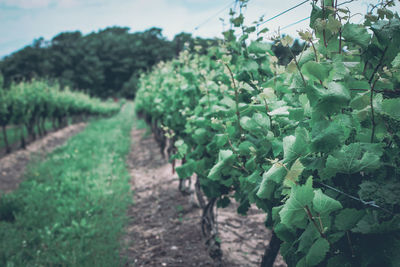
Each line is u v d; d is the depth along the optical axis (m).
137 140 13.74
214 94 2.86
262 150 1.75
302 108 1.29
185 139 3.66
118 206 5.36
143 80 11.52
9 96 10.91
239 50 2.62
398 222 0.88
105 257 3.59
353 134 1.22
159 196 5.86
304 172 1.22
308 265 0.96
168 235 4.27
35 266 3.48
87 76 68.06
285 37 1.13
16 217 4.78
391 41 1.04
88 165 7.89
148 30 88.12
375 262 0.91
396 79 1.16
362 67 1.28
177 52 6.77
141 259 3.71
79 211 4.91
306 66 1.00
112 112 39.19
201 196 4.01
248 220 4.54
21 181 7.38
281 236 1.27
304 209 0.94
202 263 3.49
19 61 61.44
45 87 15.64
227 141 2.20
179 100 4.16
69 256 3.59
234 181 2.42
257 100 1.89
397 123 1.10
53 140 14.69
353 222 0.95
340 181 1.15
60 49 73.44
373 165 1.00
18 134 15.12
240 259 3.51
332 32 1.16
